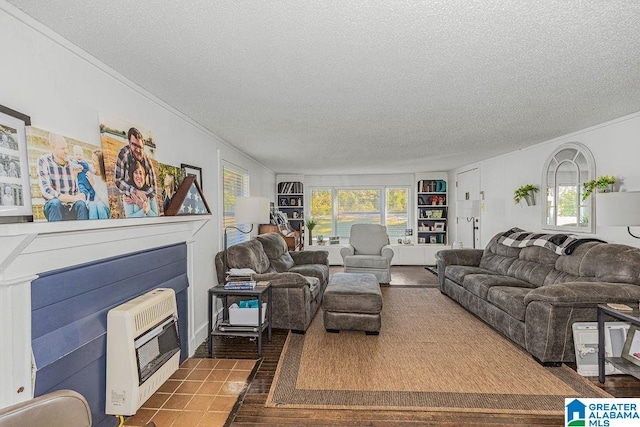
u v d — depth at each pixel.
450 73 2.26
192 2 1.47
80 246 1.77
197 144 3.47
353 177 8.52
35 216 1.48
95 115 1.99
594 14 1.58
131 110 2.35
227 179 4.46
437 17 1.60
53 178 1.59
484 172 6.25
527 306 2.95
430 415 2.12
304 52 1.95
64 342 1.62
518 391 2.39
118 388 1.91
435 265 7.89
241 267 3.74
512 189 5.35
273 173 7.84
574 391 2.39
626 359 2.44
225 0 1.45
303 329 3.57
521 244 4.34
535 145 4.76
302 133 3.95
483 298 3.82
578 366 2.64
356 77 2.32
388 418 2.10
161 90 2.53
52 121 1.68
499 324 3.46
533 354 2.88
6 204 1.36
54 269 1.60
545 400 2.28
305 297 3.57
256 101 2.80
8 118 1.40
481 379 2.56
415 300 4.88
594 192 3.66
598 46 1.91
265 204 3.91
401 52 1.95
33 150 1.49
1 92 1.43
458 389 2.42
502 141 4.51
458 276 4.58
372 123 3.53
